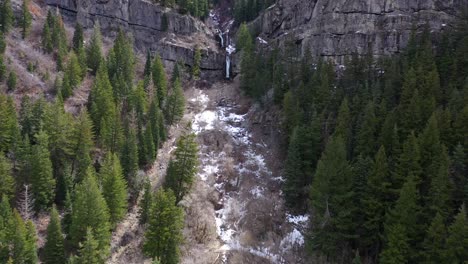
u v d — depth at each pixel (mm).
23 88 72875
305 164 60656
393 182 46719
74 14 111312
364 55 81562
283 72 85812
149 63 96438
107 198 53719
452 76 63594
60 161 60312
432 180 42531
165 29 117000
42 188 53531
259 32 116062
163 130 77312
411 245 42062
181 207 57531
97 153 65000
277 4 112188
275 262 51781
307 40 97375
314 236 49281
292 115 69750
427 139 47438
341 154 49750
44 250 46688
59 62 83875
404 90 59250
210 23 135125
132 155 62219
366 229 46938
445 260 37906
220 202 65625
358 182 48750
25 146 55312
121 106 77688
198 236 56812
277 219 59094
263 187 66875
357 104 63719
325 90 69625
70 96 75438
